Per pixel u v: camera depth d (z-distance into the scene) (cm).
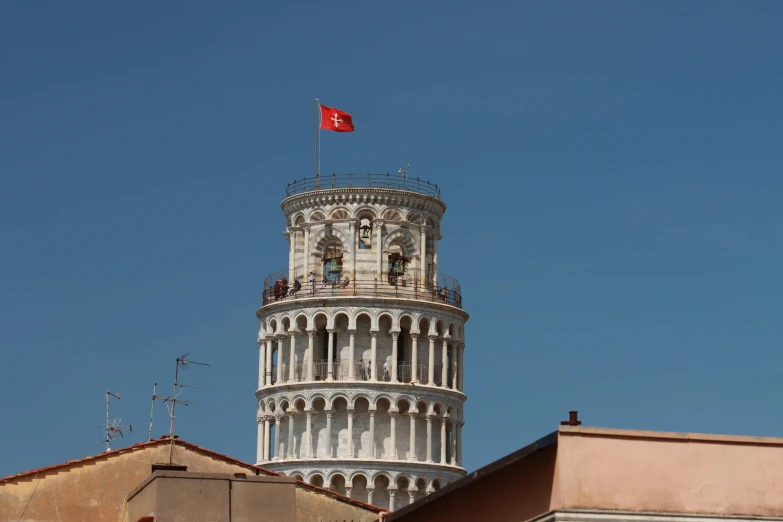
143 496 8369
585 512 6812
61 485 9512
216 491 8162
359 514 10181
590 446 6906
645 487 6906
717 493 6981
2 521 9338
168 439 9850
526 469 7131
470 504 7681
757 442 7069
